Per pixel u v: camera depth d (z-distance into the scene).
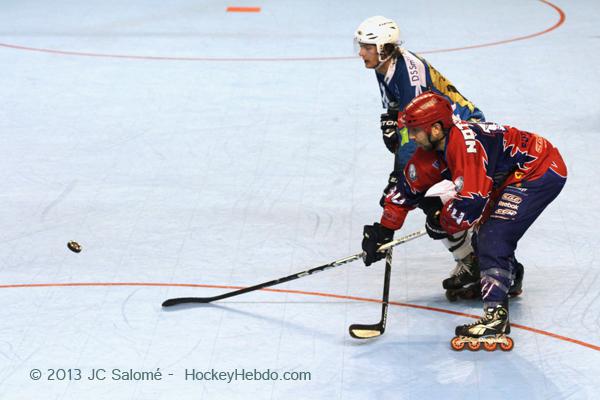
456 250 14.64
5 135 23.33
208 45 31.45
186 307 15.05
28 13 36.03
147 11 36.41
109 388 12.78
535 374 12.92
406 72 14.84
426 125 12.84
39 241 17.58
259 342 13.94
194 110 25.05
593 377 12.80
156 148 22.39
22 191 19.94
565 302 14.92
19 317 14.78
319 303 15.12
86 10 36.56
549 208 18.62
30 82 27.61
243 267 16.47
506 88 26.42
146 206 19.14
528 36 31.77
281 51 30.59
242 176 20.67
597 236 17.34
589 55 29.41
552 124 23.48
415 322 14.43
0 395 12.63
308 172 20.88
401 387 12.69
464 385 12.69
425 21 34.03
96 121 24.28
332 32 32.84
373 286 15.67
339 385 12.77
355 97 25.98
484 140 13.03
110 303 15.22
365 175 20.64
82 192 19.88
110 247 17.31
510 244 13.41
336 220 18.41
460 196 12.75
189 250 17.16
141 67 28.98
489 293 13.31
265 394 12.59
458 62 28.91
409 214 18.56
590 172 20.38
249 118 24.41
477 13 35.09
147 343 13.96
